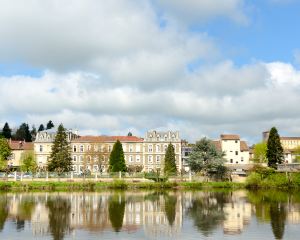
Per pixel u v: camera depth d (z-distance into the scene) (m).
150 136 139.12
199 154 97.88
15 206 52.97
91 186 87.56
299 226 36.88
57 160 114.88
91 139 140.12
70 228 36.12
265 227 36.44
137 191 82.12
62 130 117.00
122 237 32.09
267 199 63.59
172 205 54.50
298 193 77.38
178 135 139.12
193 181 94.31
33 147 145.38
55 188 85.81
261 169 94.62
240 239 31.25
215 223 38.88
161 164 137.25
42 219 41.44
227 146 143.75
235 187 92.00
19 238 31.78
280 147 114.69
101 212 47.00
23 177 91.75
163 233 33.75
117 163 114.69
